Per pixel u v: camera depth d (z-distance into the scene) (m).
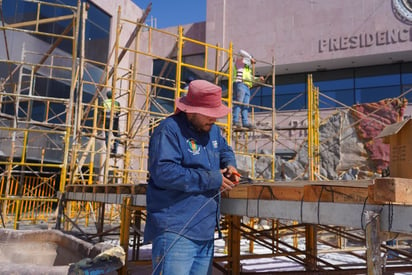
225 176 2.52
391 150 2.21
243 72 11.08
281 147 17.50
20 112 14.80
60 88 17.11
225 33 19.92
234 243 3.92
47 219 11.09
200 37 21.17
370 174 11.71
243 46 19.45
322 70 19.06
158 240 2.21
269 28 19.06
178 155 2.21
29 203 12.27
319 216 2.12
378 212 1.78
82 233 5.89
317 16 18.19
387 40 16.59
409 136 2.03
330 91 18.81
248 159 14.52
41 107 15.89
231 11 20.02
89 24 19.16
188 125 2.35
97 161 15.82
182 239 2.18
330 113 17.91
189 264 2.22
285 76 19.81
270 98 19.59
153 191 2.31
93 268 2.58
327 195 2.08
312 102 12.46
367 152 11.84
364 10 17.25
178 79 9.12
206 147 2.41
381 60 17.44
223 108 2.33
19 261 4.26
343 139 12.27
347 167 12.05
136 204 4.23
